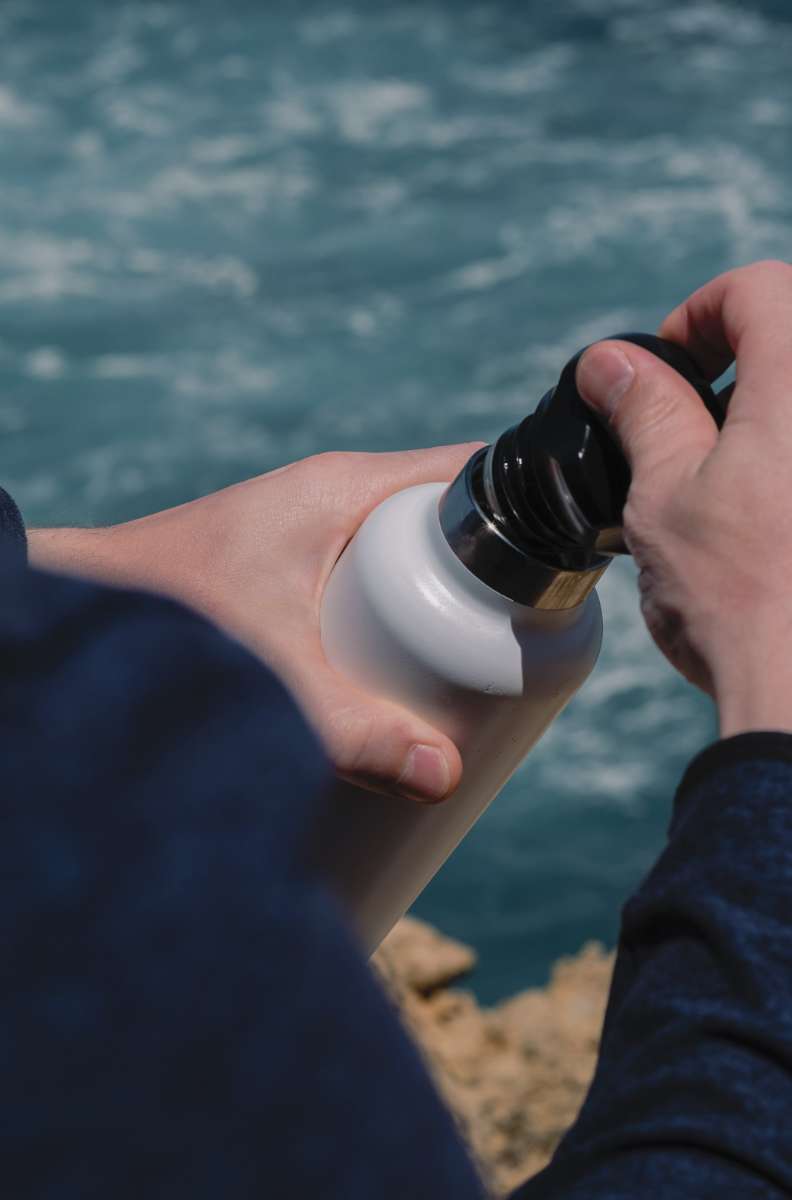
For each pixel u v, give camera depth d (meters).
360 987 0.35
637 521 0.79
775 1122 0.51
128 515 29.94
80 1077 0.32
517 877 21.73
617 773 23.19
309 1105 0.34
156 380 33.41
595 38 48.00
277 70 46.31
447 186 40.84
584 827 22.44
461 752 1.13
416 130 43.53
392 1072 0.35
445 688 1.10
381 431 32.31
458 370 34.00
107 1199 0.32
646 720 23.84
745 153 41.94
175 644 0.36
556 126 43.50
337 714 1.08
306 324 35.41
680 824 0.63
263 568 1.16
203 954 0.34
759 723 0.66
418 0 49.97
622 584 25.19
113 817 0.34
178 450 31.55
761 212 39.19
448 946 4.38
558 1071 4.20
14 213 39.38
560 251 37.75
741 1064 0.53
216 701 0.36
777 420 0.76
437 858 1.17
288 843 0.36
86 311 35.66
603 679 24.30
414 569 1.11
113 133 43.12
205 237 38.75
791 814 0.59
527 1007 4.44
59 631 0.36
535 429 1.02
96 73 45.69
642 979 0.59
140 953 0.33
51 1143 0.32
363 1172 0.34
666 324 0.98
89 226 38.97
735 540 0.73
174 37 47.62
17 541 1.05
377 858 1.13
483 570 1.10
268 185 40.97
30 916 0.33
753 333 0.86
